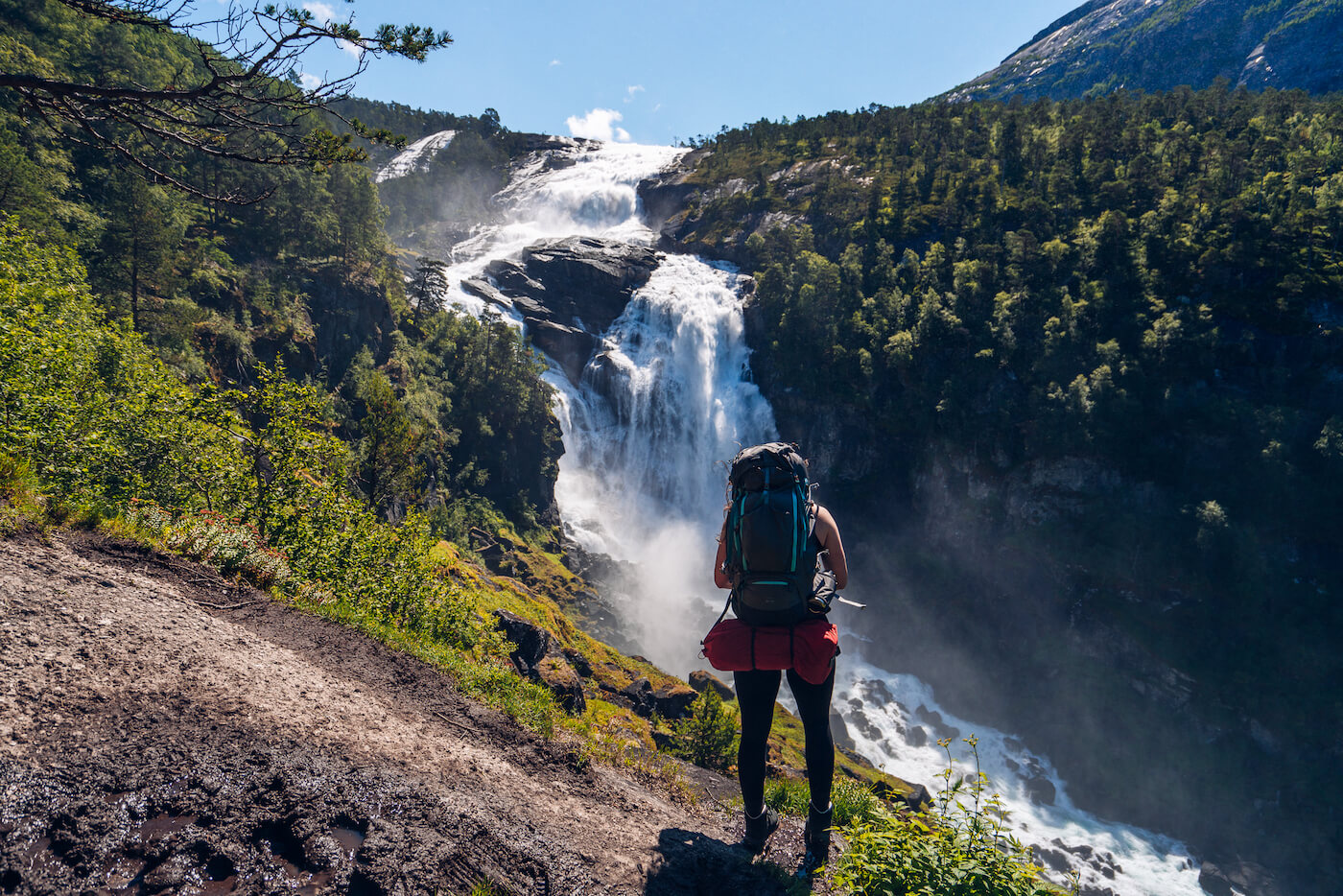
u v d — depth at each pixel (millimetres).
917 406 83438
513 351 72438
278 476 10414
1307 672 63406
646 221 140500
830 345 86125
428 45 5945
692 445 83438
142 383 10820
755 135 160500
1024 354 82812
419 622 10102
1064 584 74375
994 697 71500
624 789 4316
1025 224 101938
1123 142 121000
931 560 82750
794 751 28344
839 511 86188
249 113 6316
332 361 60469
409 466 28703
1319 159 107188
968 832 3006
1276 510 69875
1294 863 55562
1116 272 87562
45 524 4949
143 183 40438
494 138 190125
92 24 72125
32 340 8422
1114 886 48250
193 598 5008
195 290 51250
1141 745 65500
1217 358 77375
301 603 6078
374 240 78750
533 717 5344
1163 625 68000
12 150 39250
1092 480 75312
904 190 116000
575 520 72875
